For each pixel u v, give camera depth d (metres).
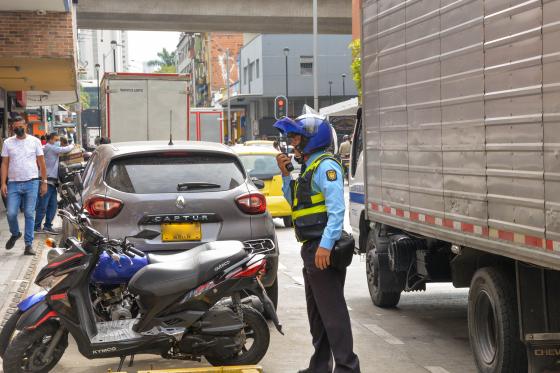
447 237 6.88
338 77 75.56
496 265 6.55
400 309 9.88
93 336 6.35
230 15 40.66
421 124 7.43
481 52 6.07
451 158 6.73
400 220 8.15
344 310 6.05
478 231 6.23
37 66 21.61
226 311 6.44
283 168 6.26
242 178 8.45
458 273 7.14
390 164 8.41
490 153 5.96
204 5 40.38
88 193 8.24
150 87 24.28
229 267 6.39
